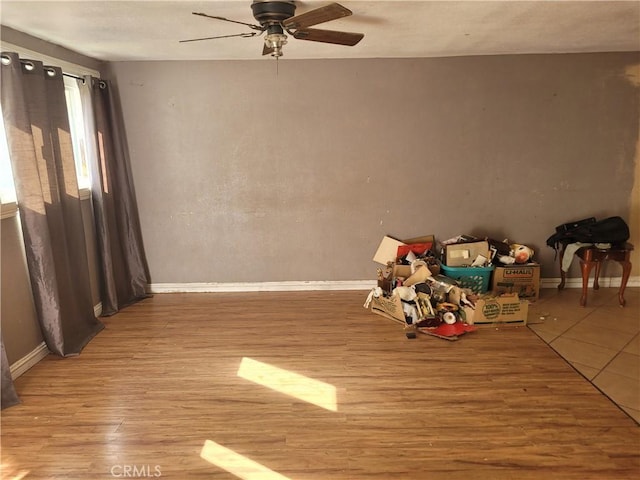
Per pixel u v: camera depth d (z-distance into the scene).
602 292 4.26
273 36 2.41
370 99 4.14
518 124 4.15
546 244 4.33
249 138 4.21
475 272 3.95
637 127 4.13
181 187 4.29
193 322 3.75
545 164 4.21
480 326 3.52
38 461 2.13
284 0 2.28
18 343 2.90
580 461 2.07
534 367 2.92
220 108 4.15
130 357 3.14
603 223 3.82
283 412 2.49
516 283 3.99
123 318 3.85
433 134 4.18
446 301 3.70
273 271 4.45
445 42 3.47
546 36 3.31
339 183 4.29
